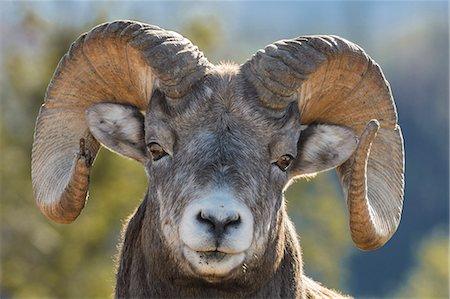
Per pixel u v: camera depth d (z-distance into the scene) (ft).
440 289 268.62
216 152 65.77
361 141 65.67
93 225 198.08
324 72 71.77
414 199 588.50
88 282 199.52
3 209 202.08
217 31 215.51
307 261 251.80
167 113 68.13
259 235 65.87
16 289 201.05
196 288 67.92
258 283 68.13
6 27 207.72
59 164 75.66
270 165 67.72
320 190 252.83
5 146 204.64
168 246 66.23
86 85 75.10
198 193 64.08
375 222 72.79
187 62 68.39
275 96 68.18
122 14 212.43
